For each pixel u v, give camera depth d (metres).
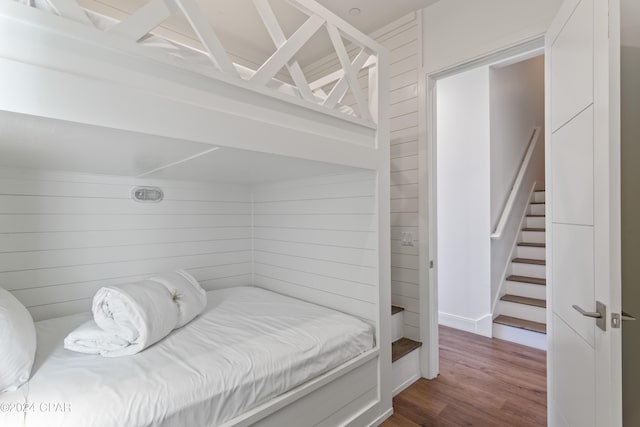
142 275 2.05
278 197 2.44
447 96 3.33
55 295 1.72
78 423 0.83
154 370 1.11
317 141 1.45
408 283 2.39
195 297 1.73
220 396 1.08
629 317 1.05
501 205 3.25
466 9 2.08
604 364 1.07
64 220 1.75
